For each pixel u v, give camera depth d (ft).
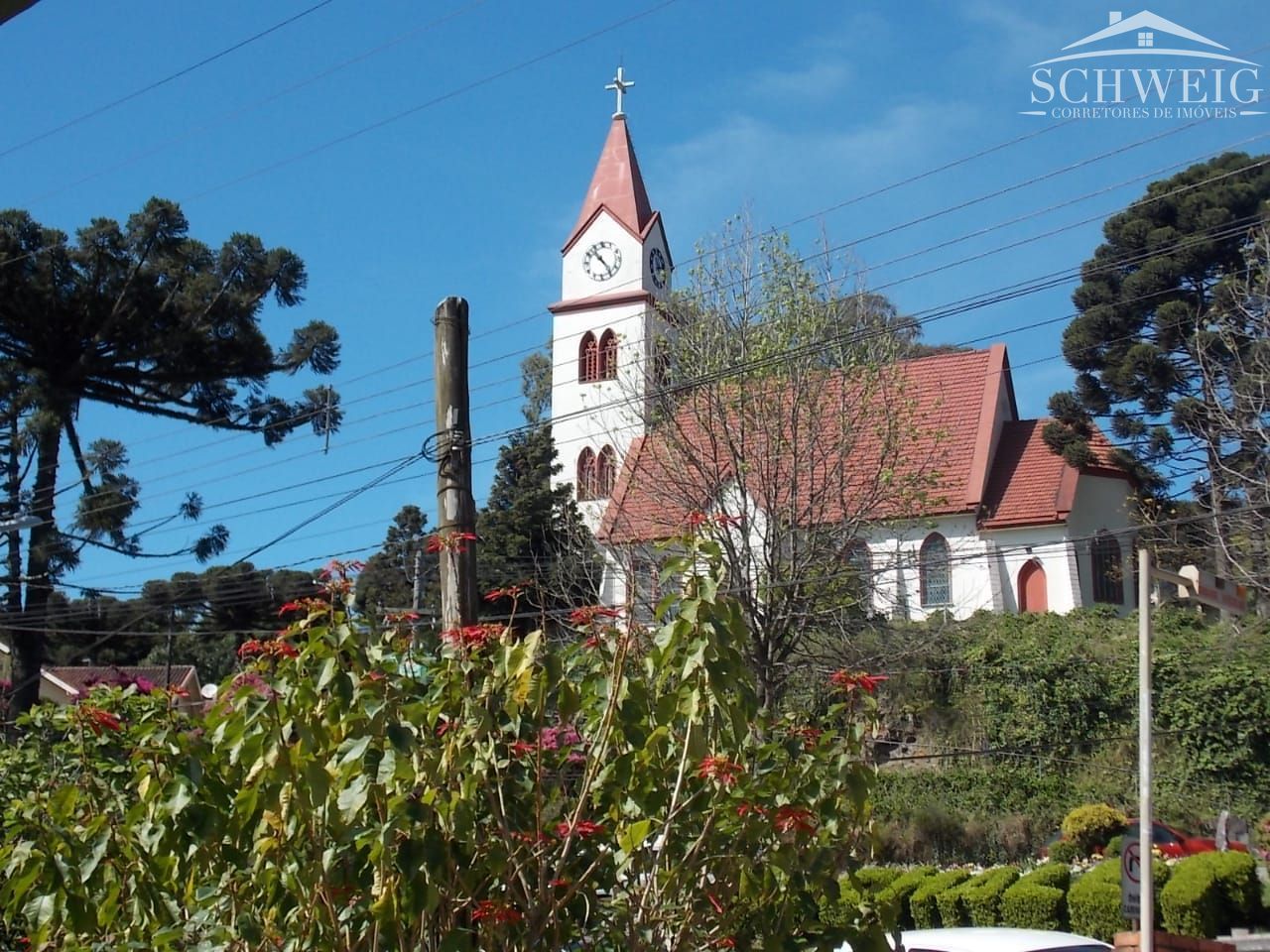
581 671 25.46
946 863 95.25
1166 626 112.88
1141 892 39.58
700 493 100.53
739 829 23.50
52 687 141.18
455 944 21.59
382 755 22.29
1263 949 62.59
